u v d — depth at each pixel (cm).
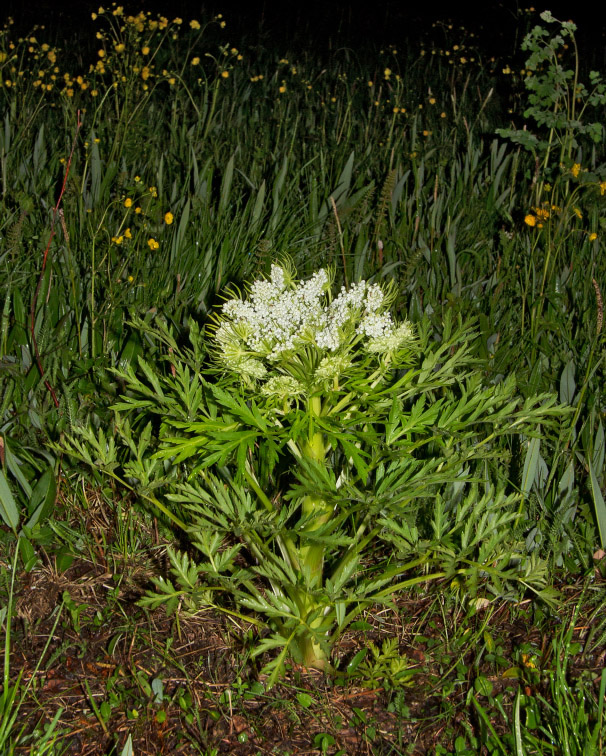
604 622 220
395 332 191
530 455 236
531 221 356
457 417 203
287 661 214
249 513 194
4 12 1052
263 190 407
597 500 240
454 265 370
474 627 229
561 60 934
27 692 201
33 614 226
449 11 1327
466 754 189
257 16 1241
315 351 190
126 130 479
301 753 191
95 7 1091
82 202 381
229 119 626
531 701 201
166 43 787
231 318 197
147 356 293
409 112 734
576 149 523
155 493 252
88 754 187
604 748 183
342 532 211
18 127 541
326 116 676
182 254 372
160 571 244
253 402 190
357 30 1223
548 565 244
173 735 193
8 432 269
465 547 199
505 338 324
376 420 201
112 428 269
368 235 424
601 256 398
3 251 361
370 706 204
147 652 216
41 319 304
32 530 244
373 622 231
